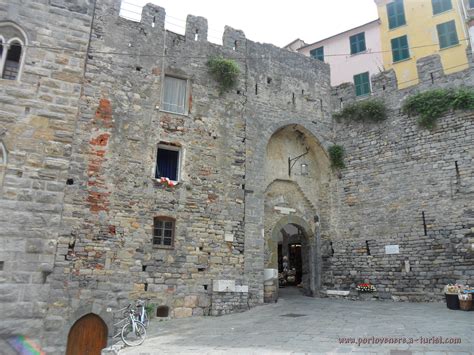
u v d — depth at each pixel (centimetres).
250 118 1809
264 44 1975
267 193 1888
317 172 2066
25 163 1118
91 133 1438
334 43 2895
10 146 1113
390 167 1805
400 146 1795
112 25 1588
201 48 1770
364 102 1953
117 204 1415
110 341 1267
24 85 1169
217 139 1691
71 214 1331
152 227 1454
